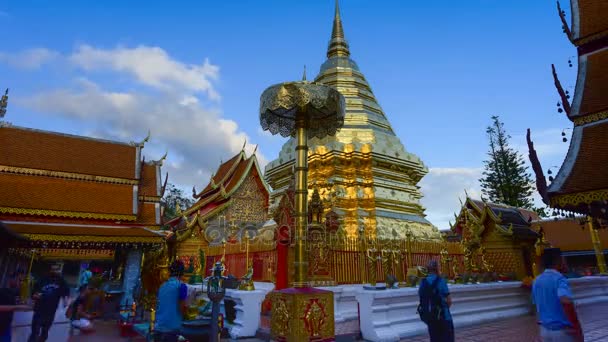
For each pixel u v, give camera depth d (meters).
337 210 17.09
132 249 18.94
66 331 11.54
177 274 6.02
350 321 10.57
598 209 9.10
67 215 18.80
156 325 5.77
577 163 8.86
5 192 18.33
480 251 15.38
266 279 13.30
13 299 6.25
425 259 14.23
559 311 4.98
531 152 9.27
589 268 25.47
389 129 23.12
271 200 21.91
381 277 12.64
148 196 22.66
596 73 9.94
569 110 9.73
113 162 22.08
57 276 9.22
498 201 47.84
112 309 16.72
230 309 10.08
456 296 11.09
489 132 50.97
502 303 12.80
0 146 19.81
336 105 7.42
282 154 22.28
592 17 10.43
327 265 11.41
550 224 31.41
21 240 7.89
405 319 9.54
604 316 12.59
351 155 19.25
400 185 20.45
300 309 6.20
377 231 17.19
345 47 26.53
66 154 21.22
